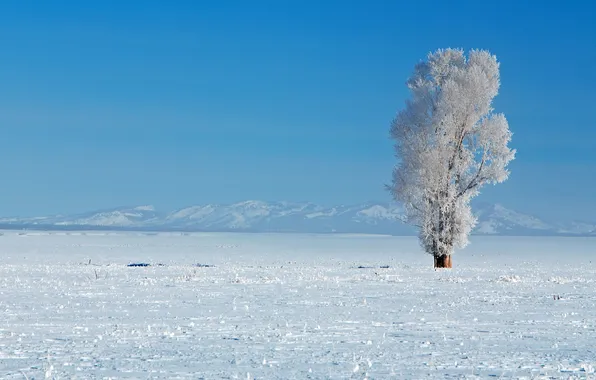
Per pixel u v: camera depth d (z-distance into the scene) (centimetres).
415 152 5681
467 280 4191
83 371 1354
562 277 4603
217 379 1280
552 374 1348
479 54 5756
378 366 1429
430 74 5838
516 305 2753
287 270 5112
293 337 1831
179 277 4134
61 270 4844
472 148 5675
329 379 1285
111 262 6750
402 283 3916
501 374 1328
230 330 1956
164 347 1659
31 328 1967
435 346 1706
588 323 2194
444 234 5694
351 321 2181
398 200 5825
